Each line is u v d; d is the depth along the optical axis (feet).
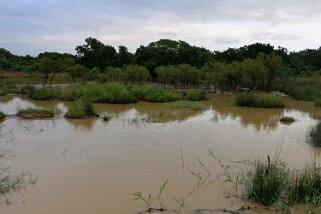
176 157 38.04
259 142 45.47
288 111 75.61
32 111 64.90
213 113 71.36
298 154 39.83
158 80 149.18
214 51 216.54
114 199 27.12
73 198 27.27
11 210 25.16
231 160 37.09
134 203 26.43
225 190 28.94
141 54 168.66
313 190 25.86
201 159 37.35
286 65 173.27
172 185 29.99
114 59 186.70
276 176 27.43
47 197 27.37
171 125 57.00
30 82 150.92
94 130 52.34
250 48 173.78
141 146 42.65
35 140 45.60
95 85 95.86
